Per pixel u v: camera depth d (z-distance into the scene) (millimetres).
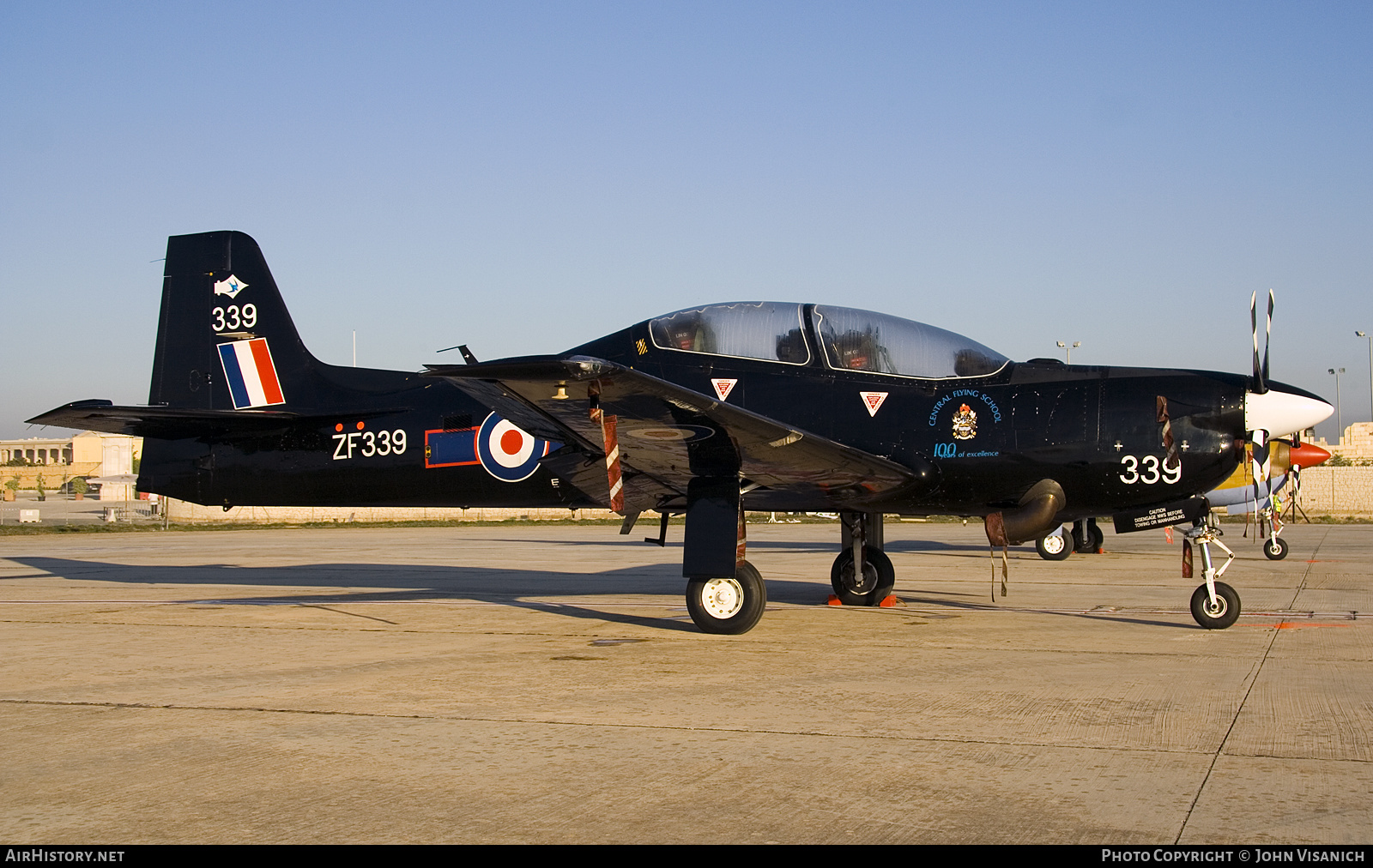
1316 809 3434
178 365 10852
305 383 10406
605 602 9734
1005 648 6738
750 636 7336
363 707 5059
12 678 5848
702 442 7285
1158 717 4723
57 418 9547
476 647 6918
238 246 10820
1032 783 3732
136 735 4520
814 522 35719
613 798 3623
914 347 8469
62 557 18250
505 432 9367
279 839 3244
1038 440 7914
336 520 38406
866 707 4980
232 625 8102
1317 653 6484
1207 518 7781
